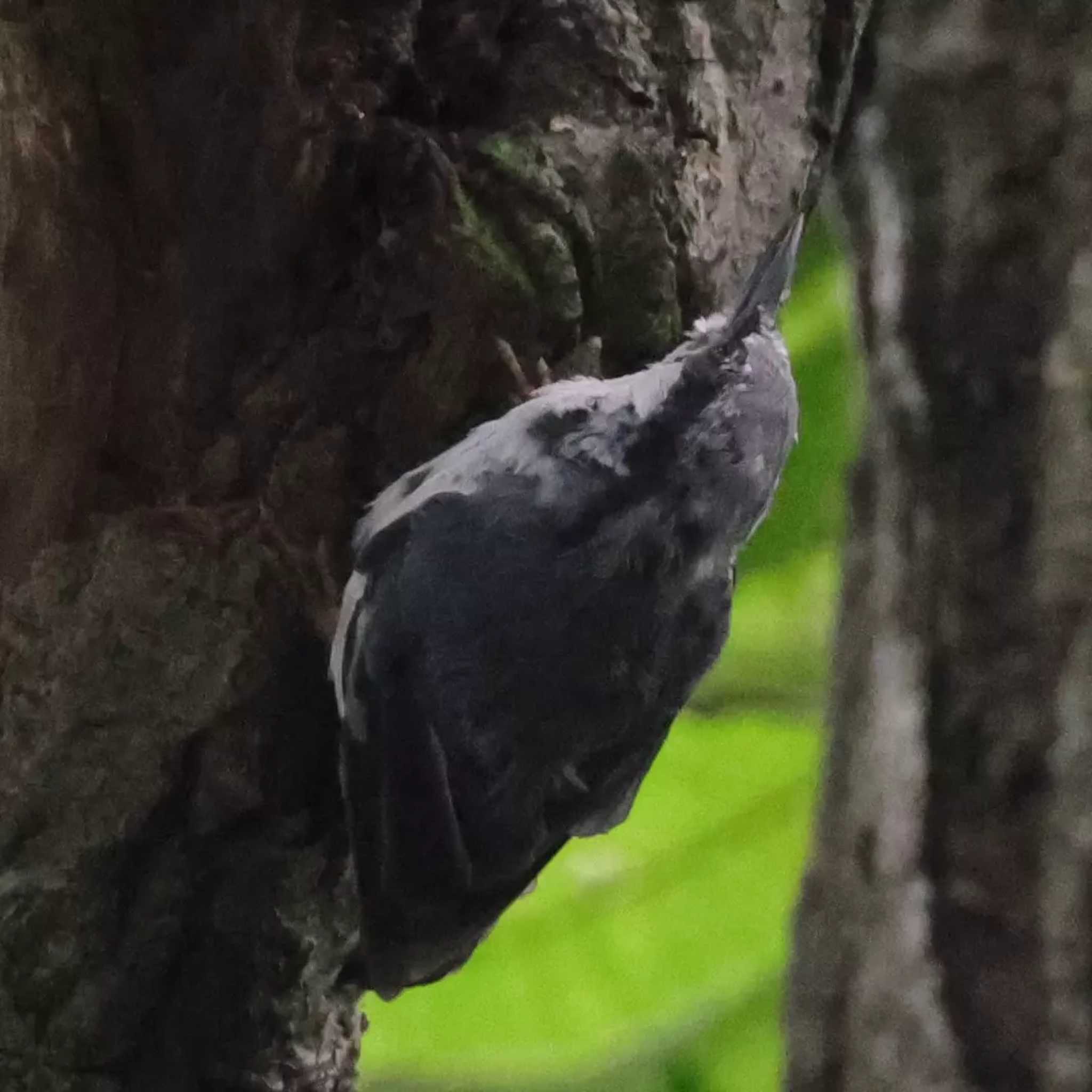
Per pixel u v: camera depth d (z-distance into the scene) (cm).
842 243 242
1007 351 237
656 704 224
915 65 238
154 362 225
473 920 224
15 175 223
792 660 249
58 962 225
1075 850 235
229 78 225
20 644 225
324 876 227
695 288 228
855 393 243
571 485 223
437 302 225
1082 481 236
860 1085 239
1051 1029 236
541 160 226
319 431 226
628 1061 242
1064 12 237
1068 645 236
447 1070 241
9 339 224
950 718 238
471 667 223
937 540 238
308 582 226
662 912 244
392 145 225
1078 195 236
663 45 227
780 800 245
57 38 224
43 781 225
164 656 225
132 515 225
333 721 226
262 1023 227
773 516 244
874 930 239
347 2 225
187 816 226
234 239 225
